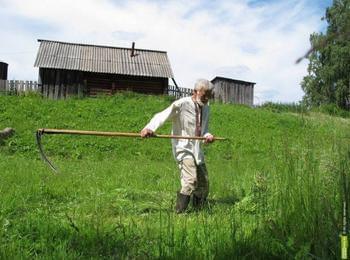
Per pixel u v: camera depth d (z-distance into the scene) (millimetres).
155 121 6246
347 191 3227
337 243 3098
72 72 32250
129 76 33094
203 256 3545
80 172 9969
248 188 6492
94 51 34438
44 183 7738
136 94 28984
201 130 6566
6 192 6684
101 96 28953
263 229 3838
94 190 7391
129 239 4137
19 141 17031
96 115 23391
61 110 23453
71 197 7027
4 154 15352
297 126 4270
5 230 4363
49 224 4539
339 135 3711
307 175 3672
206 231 4023
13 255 3639
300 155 3924
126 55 34594
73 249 3943
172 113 6449
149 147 18359
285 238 3537
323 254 3107
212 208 5793
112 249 3992
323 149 3842
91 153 17141
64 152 16750
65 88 32094
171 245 3678
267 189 4883
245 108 28828
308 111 4148
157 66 33750
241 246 3613
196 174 6211
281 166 4133
